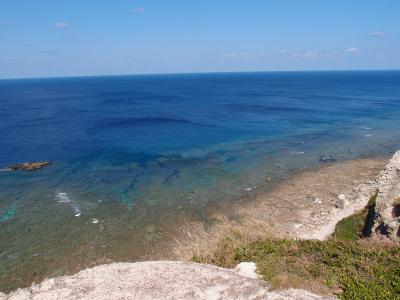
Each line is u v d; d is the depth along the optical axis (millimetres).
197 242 19500
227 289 11406
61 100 148875
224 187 40250
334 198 36000
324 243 15250
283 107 113562
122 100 146250
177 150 57875
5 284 22922
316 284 11602
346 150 56438
